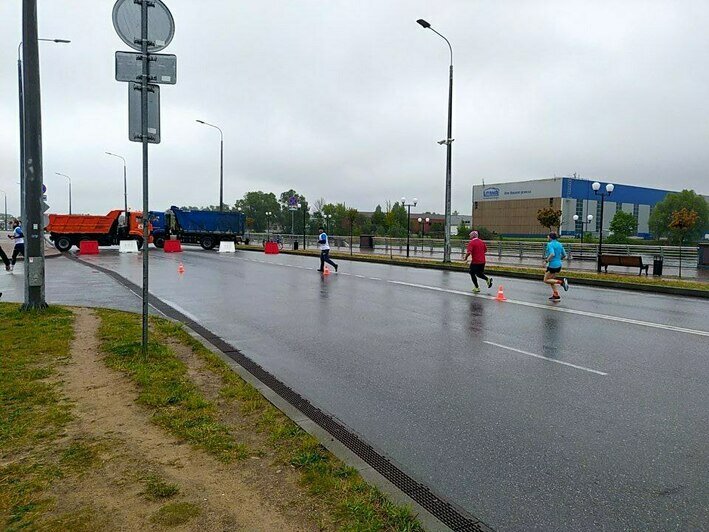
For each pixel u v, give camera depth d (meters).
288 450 4.05
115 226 37.59
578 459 4.25
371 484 3.62
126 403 4.98
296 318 10.50
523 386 6.12
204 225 42.62
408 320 10.34
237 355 7.55
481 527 3.30
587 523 3.34
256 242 56.97
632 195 109.69
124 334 7.86
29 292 9.70
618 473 4.02
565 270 22.23
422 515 3.26
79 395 5.17
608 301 13.46
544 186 102.50
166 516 3.10
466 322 10.15
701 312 11.73
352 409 5.38
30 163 9.55
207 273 20.06
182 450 4.02
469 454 4.34
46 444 4.06
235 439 4.25
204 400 5.11
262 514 3.16
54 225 35.81
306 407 5.43
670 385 6.16
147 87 6.23
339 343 8.32
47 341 7.25
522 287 16.58
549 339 8.65
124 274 19.23
